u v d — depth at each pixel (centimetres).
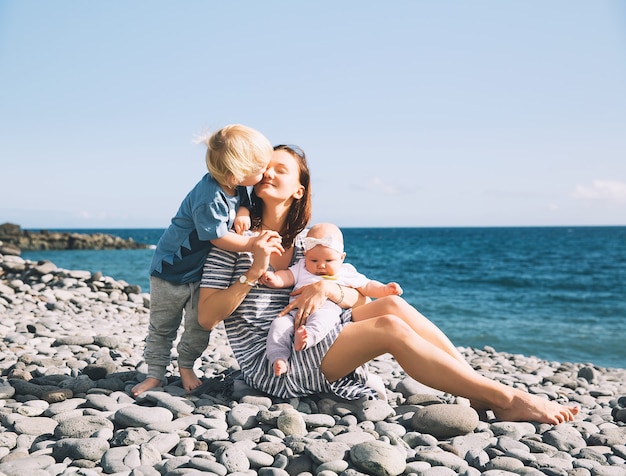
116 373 437
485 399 348
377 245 6700
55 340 577
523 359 804
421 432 330
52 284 1052
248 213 364
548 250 5622
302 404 361
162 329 387
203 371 490
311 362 350
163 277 374
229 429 321
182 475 251
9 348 534
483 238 9200
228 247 347
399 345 337
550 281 2655
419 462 280
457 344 1128
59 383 398
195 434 309
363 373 372
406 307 365
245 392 376
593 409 435
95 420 312
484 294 2116
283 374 355
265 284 369
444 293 2144
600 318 1519
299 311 349
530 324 1390
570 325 1384
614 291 2261
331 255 368
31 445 298
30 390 376
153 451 280
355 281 385
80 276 1097
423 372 339
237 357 371
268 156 345
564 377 578
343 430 322
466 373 343
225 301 351
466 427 325
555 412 346
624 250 5588
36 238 5181
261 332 365
